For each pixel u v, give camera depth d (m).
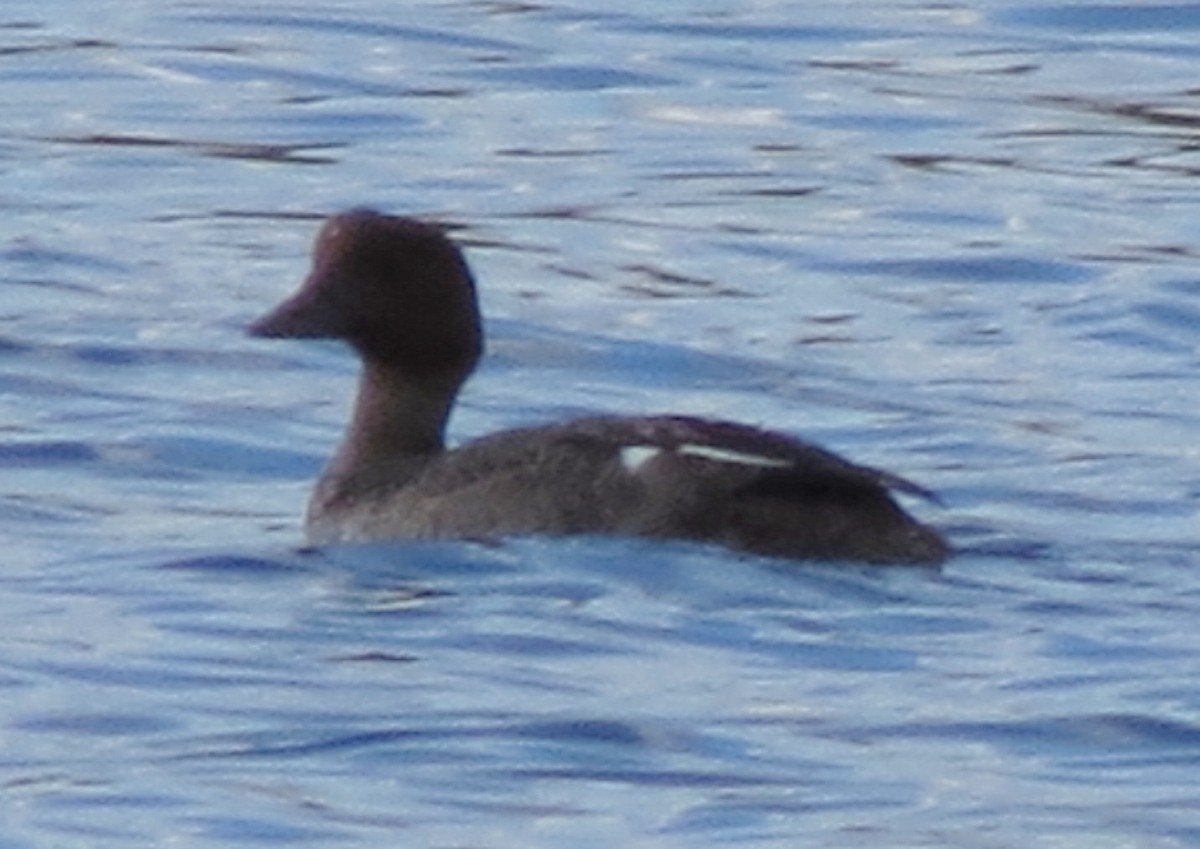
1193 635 14.90
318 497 16.38
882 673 14.49
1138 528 16.47
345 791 13.31
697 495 15.70
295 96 24.45
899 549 15.55
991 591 15.36
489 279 21.00
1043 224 22.09
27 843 12.81
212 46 25.50
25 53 25.28
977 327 20.34
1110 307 20.59
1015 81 25.11
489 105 24.38
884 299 20.83
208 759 13.61
